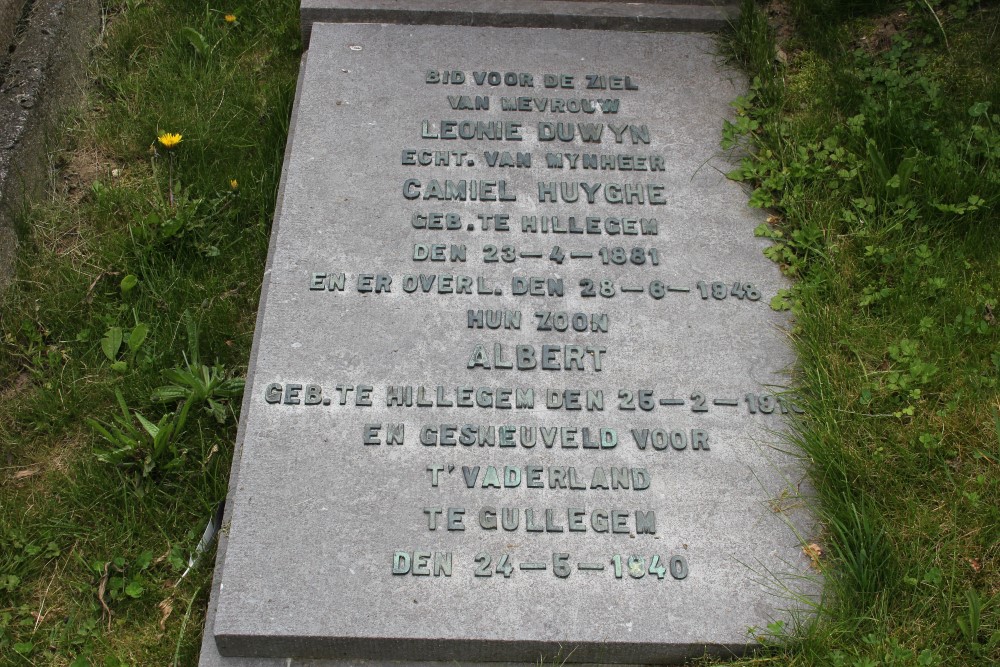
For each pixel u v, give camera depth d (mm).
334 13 4023
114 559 3029
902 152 3812
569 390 3086
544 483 2914
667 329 3240
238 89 4375
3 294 3652
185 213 3865
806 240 3488
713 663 2717
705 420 3066
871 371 3264
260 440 2975
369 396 3059
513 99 3766
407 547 2809
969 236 3578
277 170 4074
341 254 3346
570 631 2699
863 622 2756
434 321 3213
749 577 2805
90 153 4137
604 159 3611
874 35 4219
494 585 2756
